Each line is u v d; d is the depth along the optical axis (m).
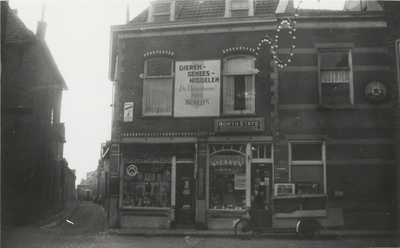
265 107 12.80
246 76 13.16
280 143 12.56
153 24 13.59
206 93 13.15
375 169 12.29
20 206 14.26
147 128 13.30
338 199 12.16
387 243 10.23
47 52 15.80
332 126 12.57
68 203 23.83
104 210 18.70
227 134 12.84
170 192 13.13
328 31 12.93
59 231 12.27
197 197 12.64
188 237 11.24
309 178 12.45
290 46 12.98
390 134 12.41
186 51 13.41
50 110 17.53
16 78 15.10
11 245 9.50
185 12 14.27
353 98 12.63
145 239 10.86
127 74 13.69
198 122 13.06
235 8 13.62
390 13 12.09
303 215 10.34
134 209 13.11
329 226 10.32
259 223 10.66
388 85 12.60
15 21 15.90
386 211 12.03
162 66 13.61
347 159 12.38
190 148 13.05
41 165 15.85
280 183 12.35
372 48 12.77
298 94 12.77
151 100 13.54
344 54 12.99
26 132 14.79
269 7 13.87
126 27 13.76
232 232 11.68
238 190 12.72
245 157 12.80
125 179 13.31
